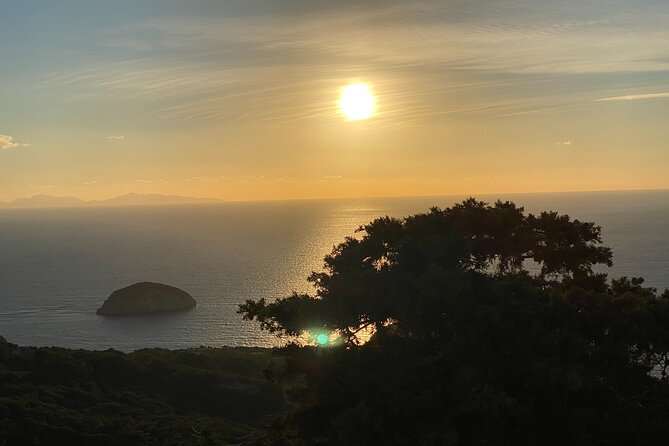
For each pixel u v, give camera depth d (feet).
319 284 61.77
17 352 160.15
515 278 62.39
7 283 602.44
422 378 51.55
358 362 53.78
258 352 211.82
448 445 44.11
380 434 48.08
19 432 116.98
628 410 53.06
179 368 169.99
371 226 66.49
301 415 54.85
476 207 73.20
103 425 124.26
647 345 56.18
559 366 49.93
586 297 59.31
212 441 117.29
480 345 51.42
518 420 50.34
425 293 53.36
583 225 74.90
